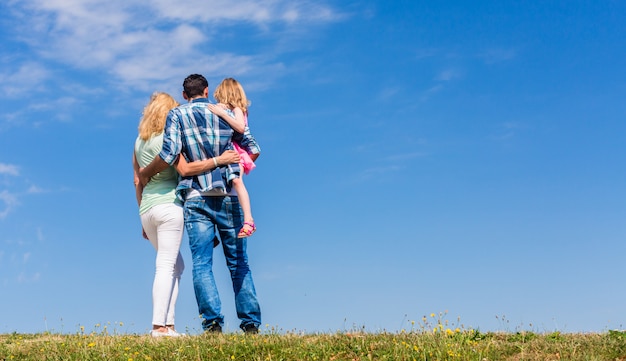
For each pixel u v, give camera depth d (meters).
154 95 7.72
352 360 5.95
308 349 6.26
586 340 6.36
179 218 7.52
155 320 7.46
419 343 6.15
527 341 6.43
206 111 7.39
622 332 6.62
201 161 7.32
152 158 7.54
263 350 6.29
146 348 6.63
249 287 7.46
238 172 7.41
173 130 7.27
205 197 7.36
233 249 7.50
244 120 7.66
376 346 6.23
